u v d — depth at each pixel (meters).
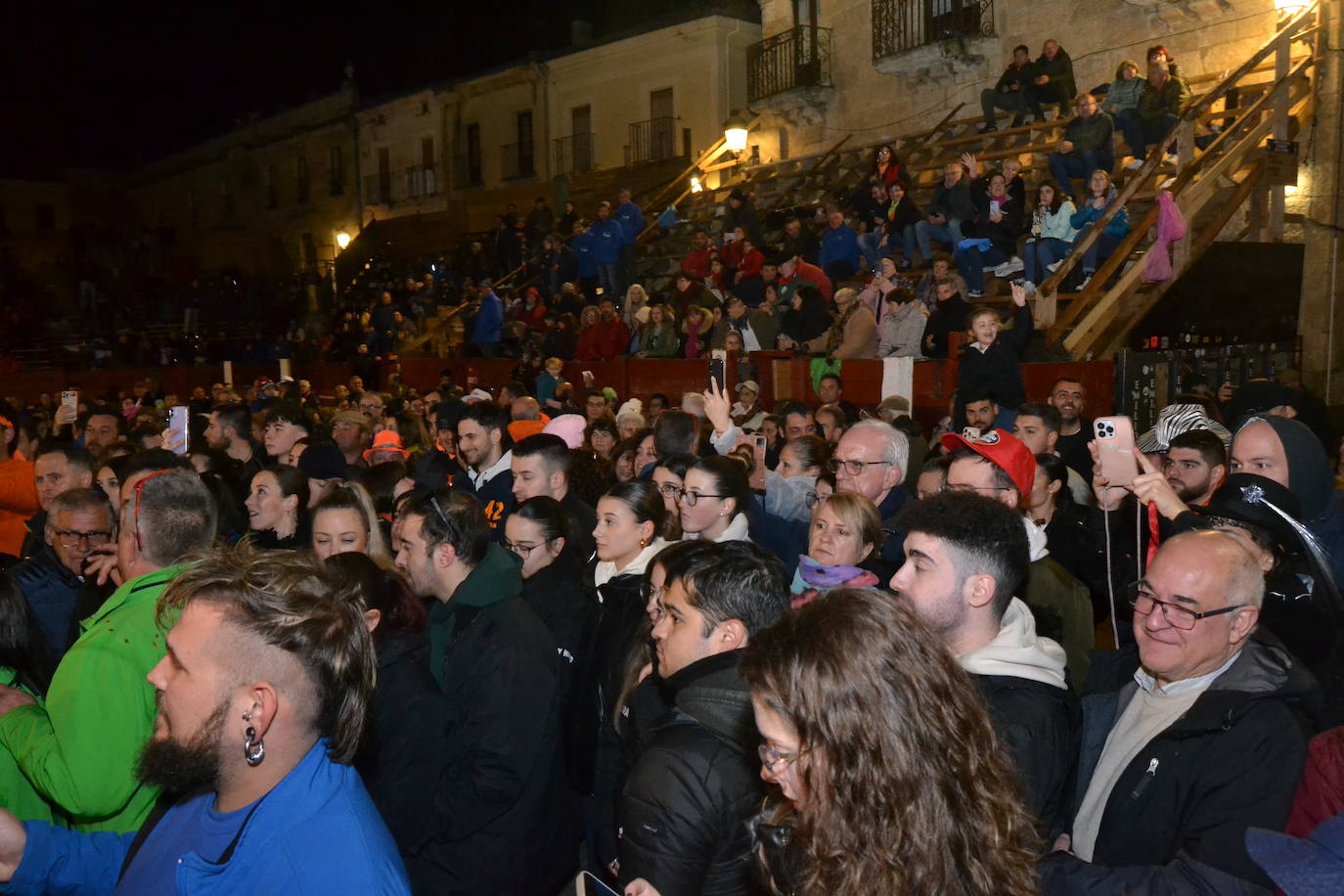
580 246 18.16
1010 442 3.56
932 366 9.70
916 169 16.28
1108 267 10.12
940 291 10.14
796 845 1.62
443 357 19.30
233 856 1.79
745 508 4.24
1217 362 9.43
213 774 1.84
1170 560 2.42
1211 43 14.03
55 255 41.91
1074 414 6.55
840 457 4.52
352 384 14.16
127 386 23.58
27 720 2.60
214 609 1.85
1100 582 4.12
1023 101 14.56
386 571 3.13
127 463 4.50
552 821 3.29
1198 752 2.29
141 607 2.57
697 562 2.56
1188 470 4.12
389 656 2.97
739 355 11.66
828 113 19.95
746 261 14.61
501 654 3.13
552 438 5.06
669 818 2.21
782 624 1.64
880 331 11.23
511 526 4.08
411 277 25.00
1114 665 2.85
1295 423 3.49
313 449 5.76
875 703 1.52
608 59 25.47
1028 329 8.82
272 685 1.82
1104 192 11.14
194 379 23.70
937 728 1.53
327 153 35.12
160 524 2.98
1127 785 2.38
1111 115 12.30
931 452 6.43
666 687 2.59
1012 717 2.31
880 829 1.49
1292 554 3.00
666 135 24.36
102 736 2.40
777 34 20.58
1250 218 11.70
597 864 3.51
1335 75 12.09
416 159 31.69
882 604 1.62
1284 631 2.91
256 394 15.77
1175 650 2.38
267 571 1.94
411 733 2.92
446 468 7.13
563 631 3.94
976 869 1.51
